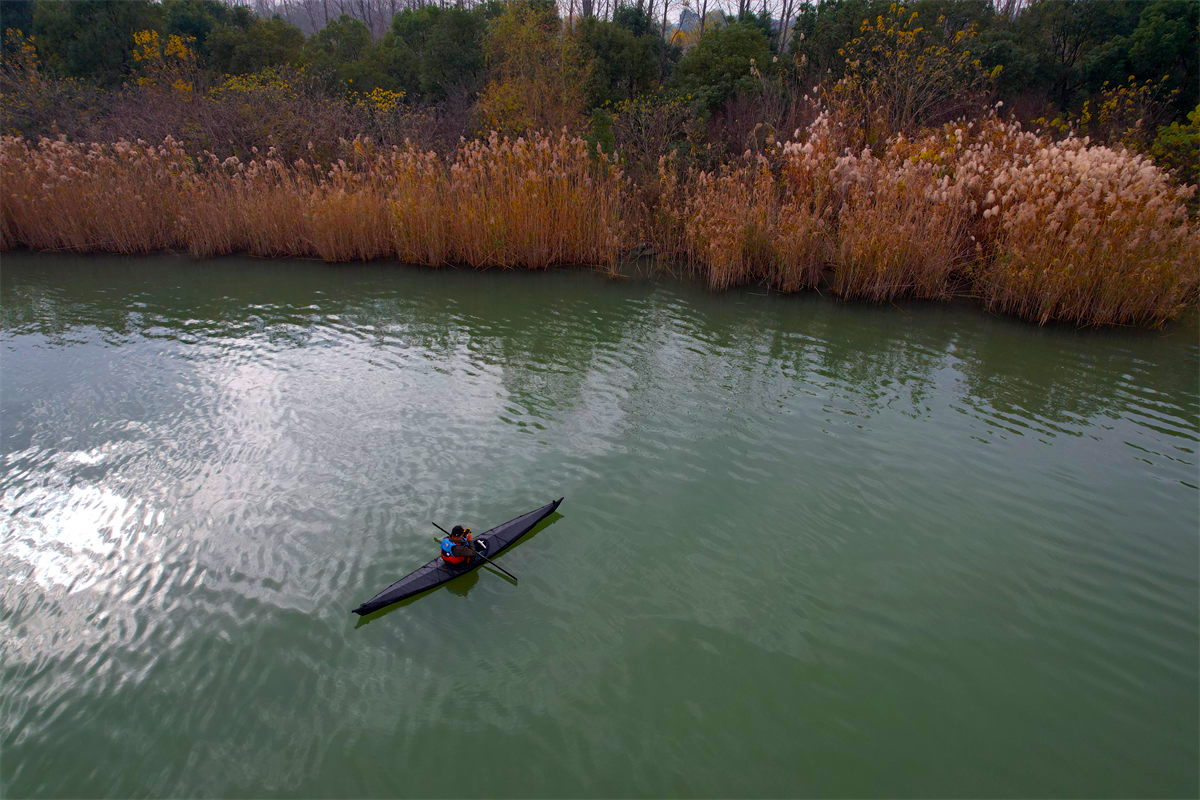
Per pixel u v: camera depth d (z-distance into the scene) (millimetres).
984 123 18375
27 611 6145
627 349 12211
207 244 19766
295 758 4789
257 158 23578
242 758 4797
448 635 5801
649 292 16016
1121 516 7418
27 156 21125
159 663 5582
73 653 5699
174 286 16625
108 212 20031
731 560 6668
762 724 5004
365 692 5293
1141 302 13109
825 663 5531
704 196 18234
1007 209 14914
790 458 8500
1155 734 4957
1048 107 27234
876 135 19094
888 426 9352
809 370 11273
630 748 4832
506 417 9578
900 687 5324
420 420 9508
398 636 5805
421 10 36719
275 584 6414
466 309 14664
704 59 26812
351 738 4922
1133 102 23594
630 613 6020
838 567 6602
